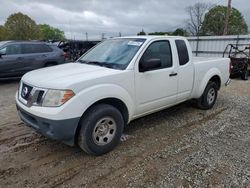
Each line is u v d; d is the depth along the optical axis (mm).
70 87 3023
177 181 2896
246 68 11344
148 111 4168
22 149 3686
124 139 4035
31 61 9711
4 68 9055
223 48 14883
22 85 3605
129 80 3652
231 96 7332
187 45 4797
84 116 3244
